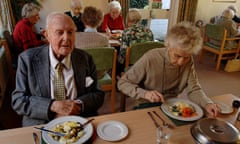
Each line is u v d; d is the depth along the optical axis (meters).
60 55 1.24
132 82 1.41
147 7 4.58
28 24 2.76
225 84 3.28
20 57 1.24
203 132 0.85
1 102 2.46
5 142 0.88
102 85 2.21
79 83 1.33
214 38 3.79
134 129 1.02
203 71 3.76
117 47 2.76
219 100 1.36
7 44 2.46
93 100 1.33
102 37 2.17
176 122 1.10
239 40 3.76
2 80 2.61
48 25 1.18
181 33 1.17
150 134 0.99
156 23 4.83
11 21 3.47
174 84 1.46
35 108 1.16
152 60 1.37
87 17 2.26
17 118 2.24
